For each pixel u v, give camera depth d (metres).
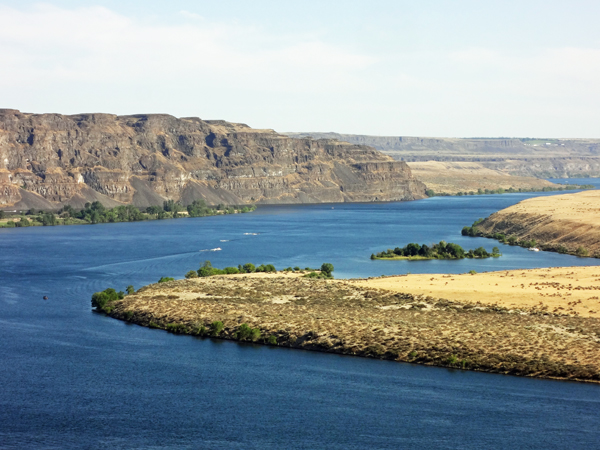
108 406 90.56
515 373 98.19
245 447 78.75
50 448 78.88
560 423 82.75
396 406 88.69
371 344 111.06
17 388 97.19
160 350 114.94
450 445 78.31
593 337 108.88
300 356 110.25
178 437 81.38
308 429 82.81
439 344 108.75
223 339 121.62
